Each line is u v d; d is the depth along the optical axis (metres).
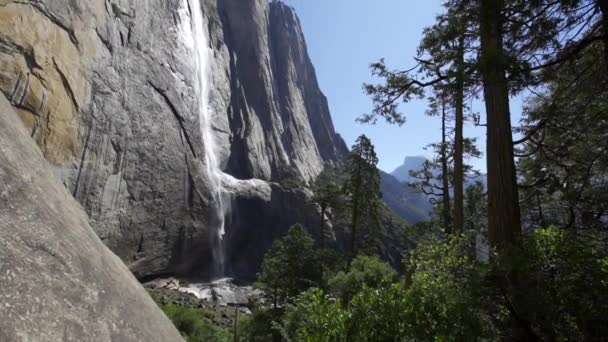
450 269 4.32
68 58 24.38
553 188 10.34
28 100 21.58
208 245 38.97
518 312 3.66
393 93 8.48
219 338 20.42
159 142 33.41
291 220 49.81
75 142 24.73
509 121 6.18
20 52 21.36
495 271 3.96
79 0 25.39
